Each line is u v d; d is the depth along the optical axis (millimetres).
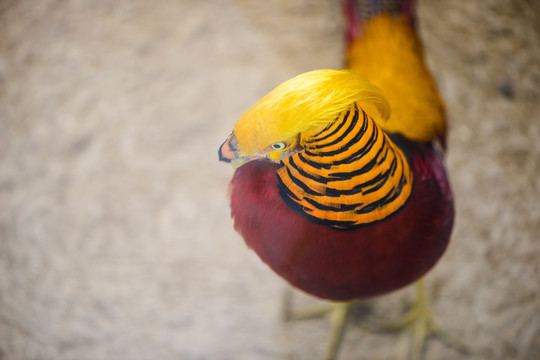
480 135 4410
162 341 3875
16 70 4738
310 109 1620
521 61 4730
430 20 4855
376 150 1846
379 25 3299
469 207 4168
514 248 4082
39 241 4180
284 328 3896
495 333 3873
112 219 4211
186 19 4887
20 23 4906
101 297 4004
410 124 2729
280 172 1924
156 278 4031
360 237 2088
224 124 4469
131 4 4949
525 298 3953
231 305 3949
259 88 4586
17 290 4059
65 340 3902
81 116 4547
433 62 4664
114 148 4434
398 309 3949
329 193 1880
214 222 4156
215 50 4758
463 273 4012
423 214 2275
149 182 4312
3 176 4371
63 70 4723
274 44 4766
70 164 4395
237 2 4934
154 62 4723
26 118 4562
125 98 4594
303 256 2201
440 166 2664
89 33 4852
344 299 2656
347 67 3371
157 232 4156
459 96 4547
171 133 4457
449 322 3904
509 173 4293
